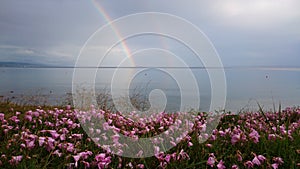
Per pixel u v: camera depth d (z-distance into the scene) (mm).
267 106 15125
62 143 4449
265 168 4020
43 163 4035
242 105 14250
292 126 6102
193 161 4227
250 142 4844
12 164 3836
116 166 4121
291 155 4184
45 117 6516
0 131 5398
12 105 9133
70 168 3930
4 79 50031
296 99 19141
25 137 4613
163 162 4152
